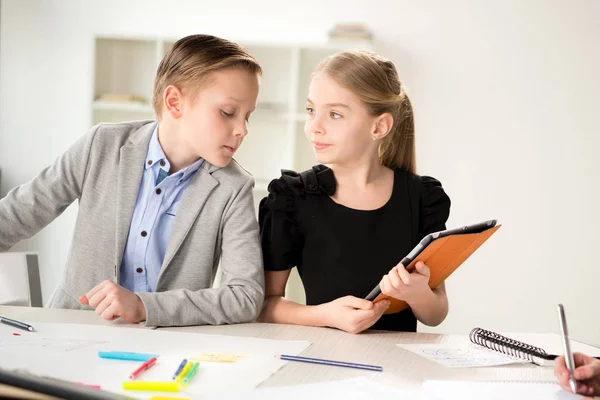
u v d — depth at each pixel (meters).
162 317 1.25
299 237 1.57
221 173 1.51
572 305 3.74
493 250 3.79
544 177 3.75
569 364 0.90
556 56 3.72
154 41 3.73
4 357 0.95
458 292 3.80
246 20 3.87
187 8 3.89
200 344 1.10
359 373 0.98
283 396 0.84
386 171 1.65
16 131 3.94
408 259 1.25
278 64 3.76
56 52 3.91
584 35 3.71
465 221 3.78
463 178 3.78
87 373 0.90
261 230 1.57
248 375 0.93
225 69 1.43
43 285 3.90
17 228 1.51
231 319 1.33
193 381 0.89
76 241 1.52
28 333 1.12
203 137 1.45
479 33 3.75
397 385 0.93
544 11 3.72
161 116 1.52
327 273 1.55
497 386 0.94
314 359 1.02
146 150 1.53
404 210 1.59
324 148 1.53
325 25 3.82
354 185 1.60
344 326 1.30
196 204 1.48
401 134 1.67
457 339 1.29
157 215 1.50
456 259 1.32
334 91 1.51
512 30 3.74
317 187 1.58
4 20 3.92
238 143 1.49
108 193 1.51
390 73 1.58
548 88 3.73
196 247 1.47
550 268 3.75
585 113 3.72
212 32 3.88
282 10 3.84
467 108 3.77
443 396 0.89
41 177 1.54
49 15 3.91
